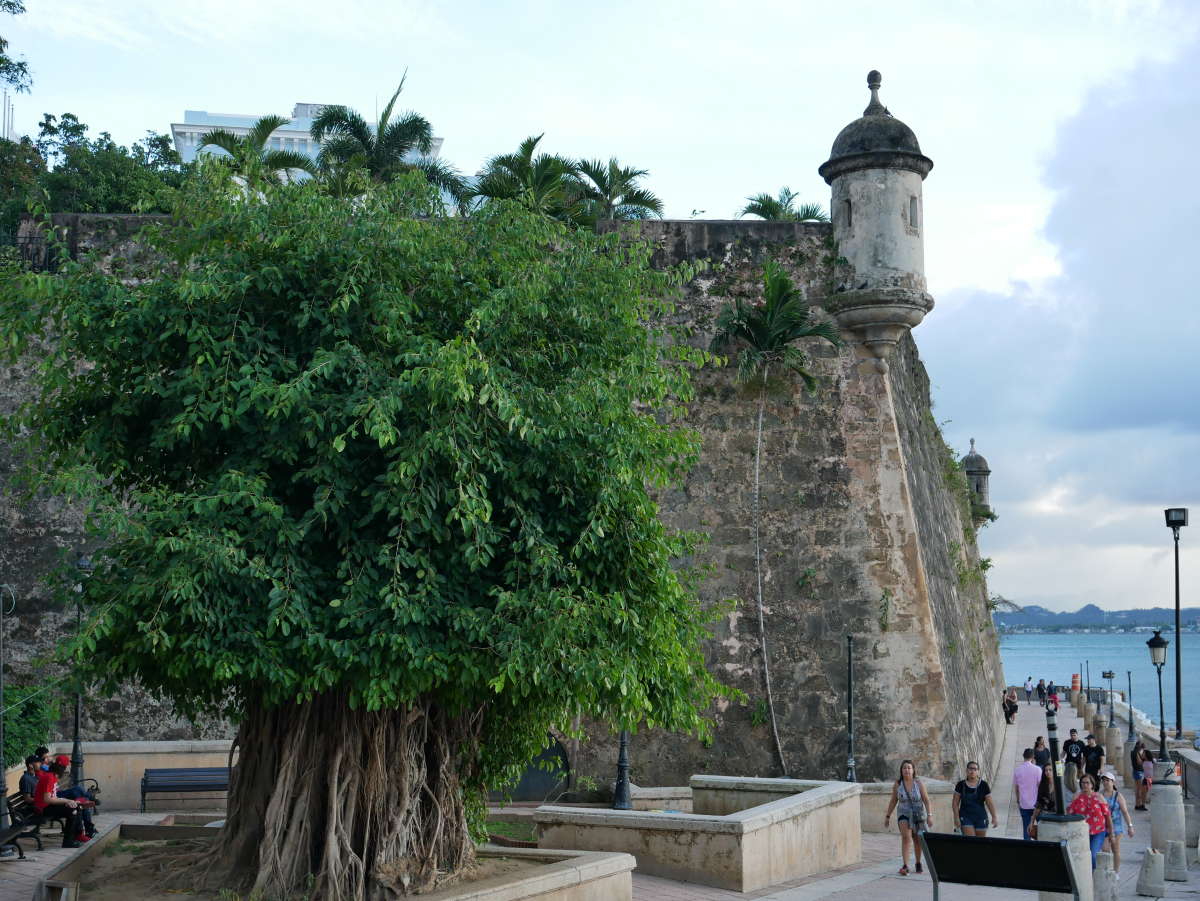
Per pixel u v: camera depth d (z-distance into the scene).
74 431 11.52
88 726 21.84
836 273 24.50
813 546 23.81
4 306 11.17
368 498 10.80
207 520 10.16
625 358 12.09
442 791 11.85
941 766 22.92
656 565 11.87
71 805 15.91
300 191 11.57
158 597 9.95
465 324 10.87
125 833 13.66
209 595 9.96
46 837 16.75
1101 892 12.80
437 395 10.15
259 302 11.12
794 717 23.11
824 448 24.17
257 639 10.02
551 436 11.23
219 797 20.22
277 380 10.93
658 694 12.48
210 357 10.44
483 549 10.52
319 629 10.27
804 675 23.28
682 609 12.59
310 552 10.68
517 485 11.16
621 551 11.70
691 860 14.50
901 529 23.88
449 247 11.62
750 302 24.64
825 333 23.88
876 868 16.61
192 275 10.63
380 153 33.25
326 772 11.28
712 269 24.84
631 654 11.31
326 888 10.83
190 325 10.77
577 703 11.98
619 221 23.91
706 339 24.53
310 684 10.09
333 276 11.00
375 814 11.28
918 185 24.58
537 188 30.92
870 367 24.39
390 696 10.20
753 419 24.31
